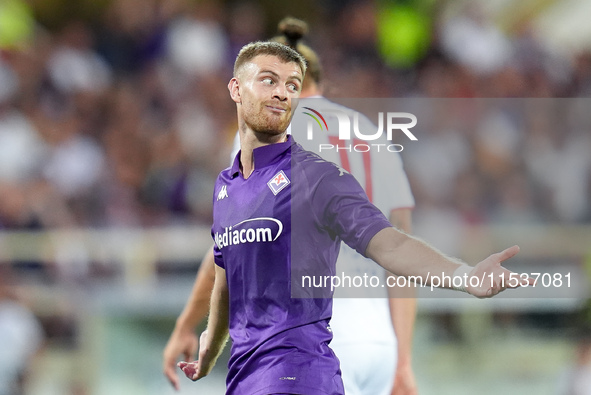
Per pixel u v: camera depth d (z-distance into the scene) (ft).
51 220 99.55
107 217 105.81
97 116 120.06
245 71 35.65
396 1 128.77
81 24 129.08
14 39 125.18
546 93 128.57
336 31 129.18
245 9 135.44
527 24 136.67
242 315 35.50
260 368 34.22
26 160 108.37
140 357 81.05
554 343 70.79
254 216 34.65
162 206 109.81
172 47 127.95
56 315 88.43
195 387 75.10
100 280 90.79
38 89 118.73
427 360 70.44
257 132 35.63
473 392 70.38
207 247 91.86
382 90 116.67
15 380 85.56
